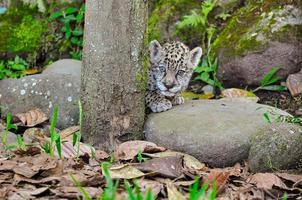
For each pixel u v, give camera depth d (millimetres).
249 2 13367
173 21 13641
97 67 9828
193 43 13578
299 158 9523
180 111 10695
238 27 13023
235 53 12688
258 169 9484
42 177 8531
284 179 8977
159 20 13680
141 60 9992
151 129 10320
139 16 9812
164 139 10070
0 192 7883
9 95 11625
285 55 12508
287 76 12641
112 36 9703
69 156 9492
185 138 9922
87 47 9883
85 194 7387
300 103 12164
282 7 12773
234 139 9805
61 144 9758
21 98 11555
